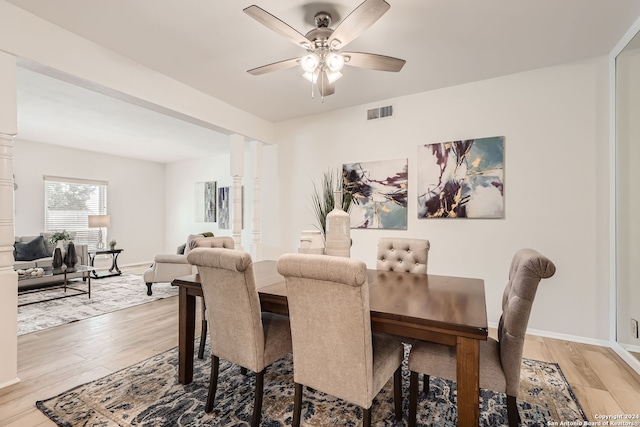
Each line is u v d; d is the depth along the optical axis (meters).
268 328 1.92
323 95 2.65
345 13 2.21
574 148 2.92
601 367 2.40
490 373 1.54
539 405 1.91
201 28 2.41
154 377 2.26
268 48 2.69
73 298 4.46
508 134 3.18
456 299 1.72
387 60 2.21
